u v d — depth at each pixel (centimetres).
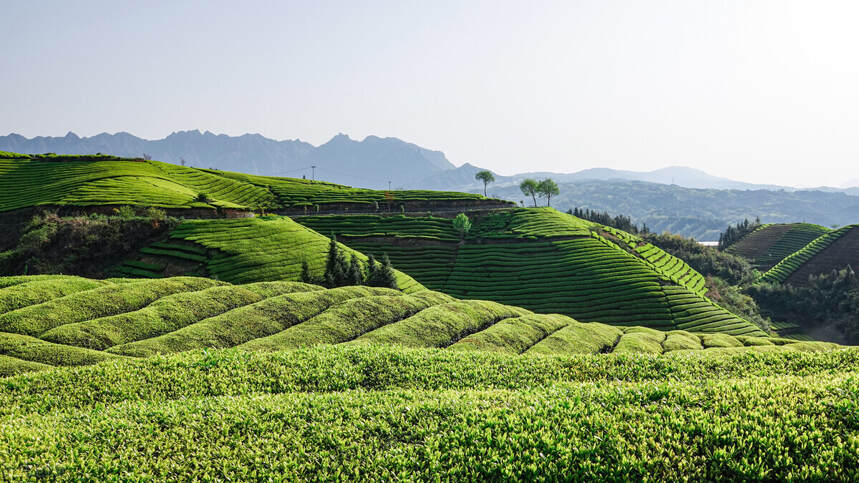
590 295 11119
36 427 1781
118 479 1434
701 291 13925
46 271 8956
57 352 3616
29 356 3519
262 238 10200
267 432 1700
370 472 1467
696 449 1409
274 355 2731
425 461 1493
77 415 1927
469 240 14700
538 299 11088
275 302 5191
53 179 14412
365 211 17450
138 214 11188
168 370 2520
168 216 11719
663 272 12875
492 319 5888
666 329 9900
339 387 2452
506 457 1448
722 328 9888
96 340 3997
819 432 1382
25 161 16600
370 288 6372
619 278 11700
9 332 3950
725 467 1341
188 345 4053
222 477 1470
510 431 1611
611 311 10481
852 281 15375
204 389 2344
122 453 1566
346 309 5162
